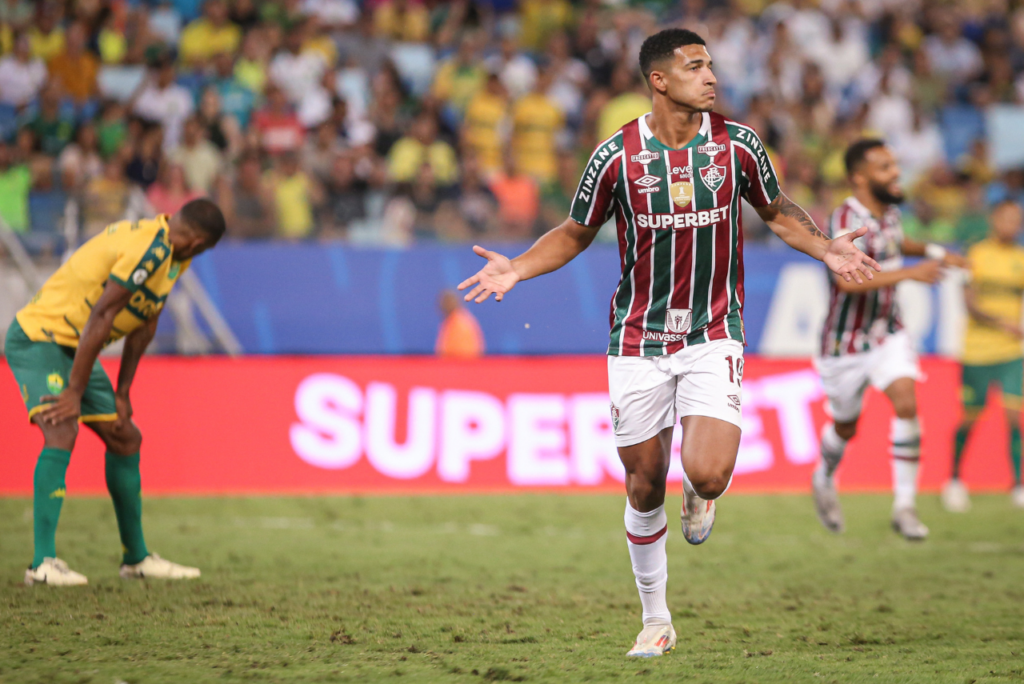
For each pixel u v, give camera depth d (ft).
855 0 165.37
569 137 139.95
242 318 107.86
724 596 51.37
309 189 113.09
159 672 34.73
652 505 38.60
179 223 48.85
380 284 110.63
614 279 113.09
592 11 156.04
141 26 136.56
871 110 147.23
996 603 49.88
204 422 88.22
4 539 64.54
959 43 164.76
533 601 48.93
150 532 68.85
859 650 39.40
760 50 156.25
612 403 39.11
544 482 91.40
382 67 145.18
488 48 149.07
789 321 114.83
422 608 46.80
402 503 83.41
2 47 126.82
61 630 41.01
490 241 114.42
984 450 98.27
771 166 38.78
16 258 99.86
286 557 60.44
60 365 49.24
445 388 92.12
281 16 142.31
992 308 89.30
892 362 65.82
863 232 38.01
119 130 120.57
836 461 67.92
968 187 130.72
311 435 89.51
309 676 34.45
